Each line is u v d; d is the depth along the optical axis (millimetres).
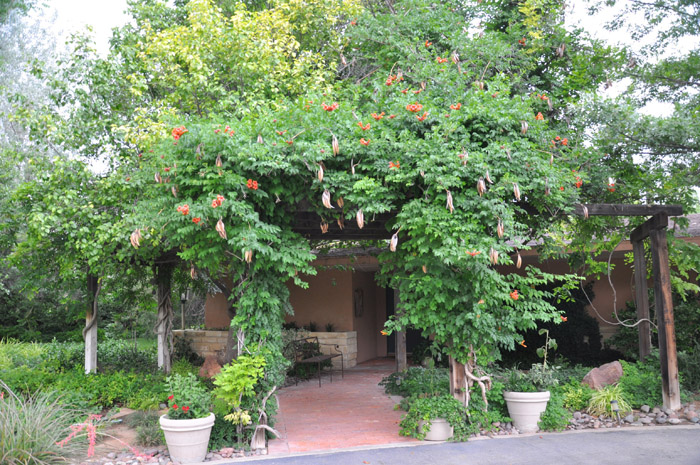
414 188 6164
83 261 9344
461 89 6996
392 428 6906
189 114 9852
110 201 8297
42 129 8695
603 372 7844
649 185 8344
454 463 5273
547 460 5305
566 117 8688
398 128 6297
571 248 8930
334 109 6047
